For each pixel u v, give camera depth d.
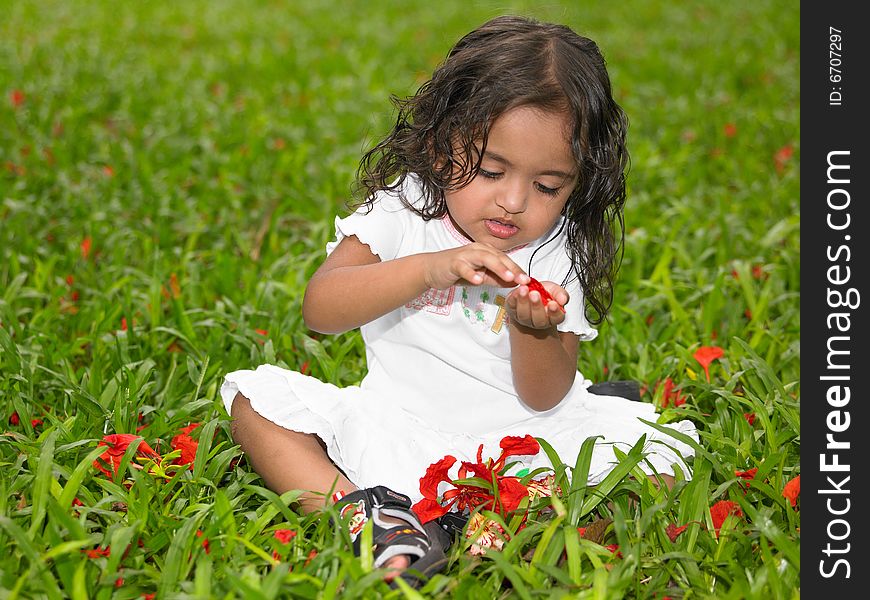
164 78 8.20
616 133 2.51
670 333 3.70
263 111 7.35
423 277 2.31
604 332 3.68
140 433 2.79
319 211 5.07
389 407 2.66
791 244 4.73
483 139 2.28
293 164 5.87
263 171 5.61
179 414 2.81
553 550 2.19
